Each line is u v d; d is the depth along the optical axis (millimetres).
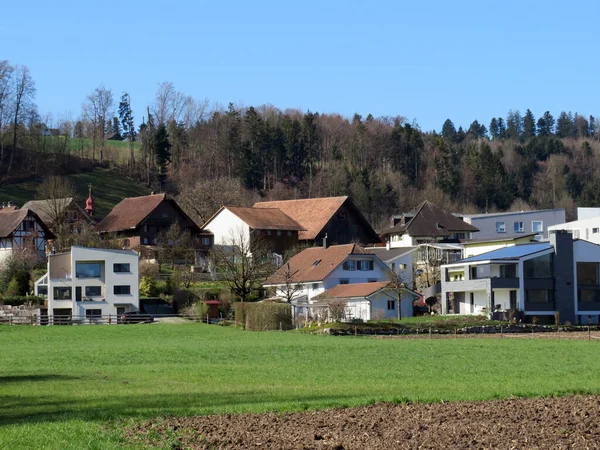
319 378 41875
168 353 57312
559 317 92250
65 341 71500
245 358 53375
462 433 25578
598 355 53656
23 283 102875
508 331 81250
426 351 56844
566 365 47562
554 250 94812
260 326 84500
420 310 99375
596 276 96562
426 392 35406
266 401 33281
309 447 24156
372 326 78312
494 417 28156
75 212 127625
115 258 98500
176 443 24656
